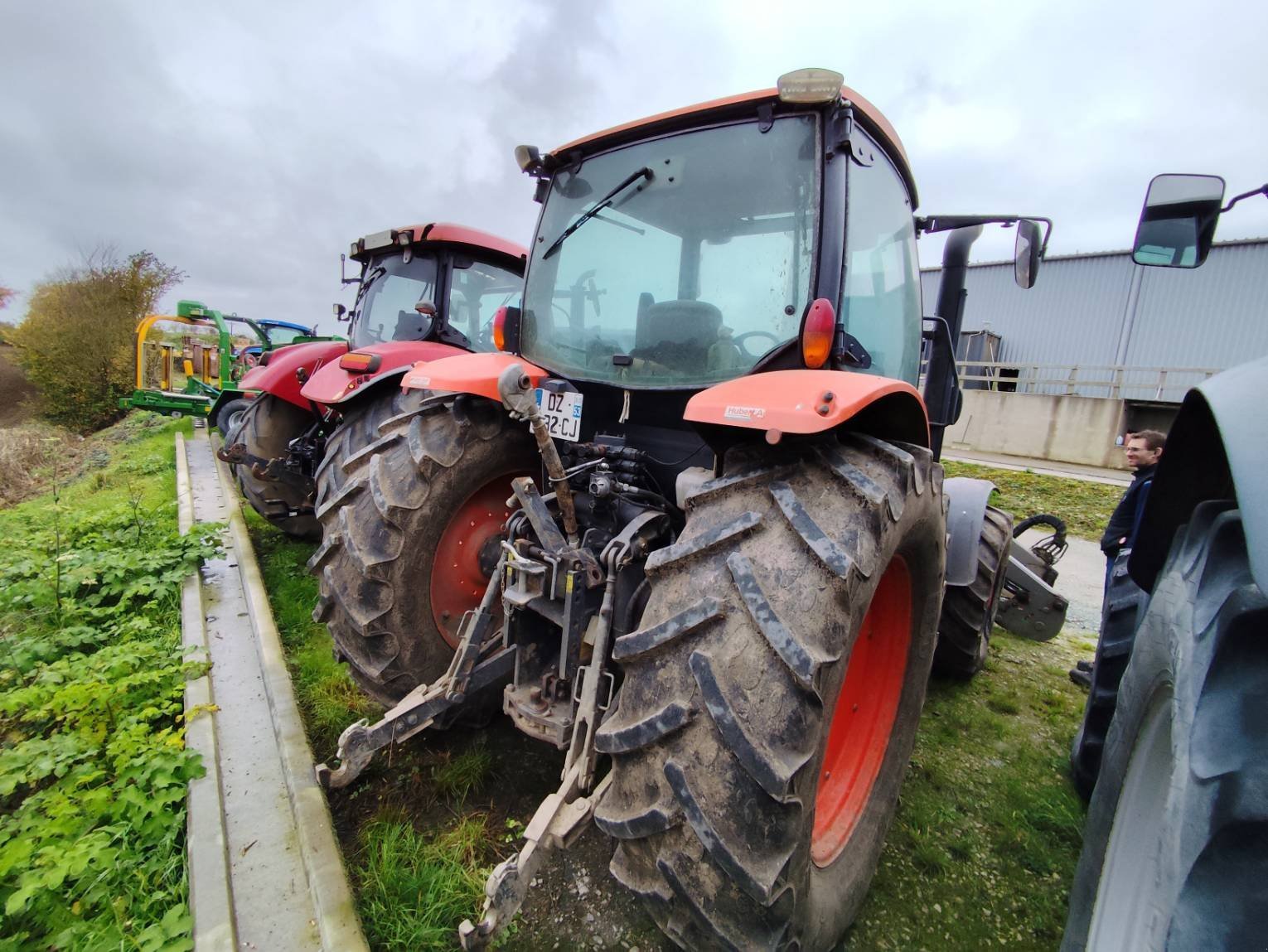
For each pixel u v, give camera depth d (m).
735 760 1.16
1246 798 0.80
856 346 1.82
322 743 2.33
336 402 3.10
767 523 1.34
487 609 1.96
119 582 3.41
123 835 1.75
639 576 1.79
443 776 2.12
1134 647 1.40
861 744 1.89
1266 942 0.75
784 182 1.79
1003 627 3.51
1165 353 15.88
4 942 1.49
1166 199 1.94
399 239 4.51
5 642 2.76
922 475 1.58
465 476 2.27
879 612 1.89
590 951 1.60
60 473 9.31
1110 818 1.36
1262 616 0.91
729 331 1.86
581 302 2.20
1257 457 0.93
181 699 2.46
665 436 2.03
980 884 1.91
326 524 2.29
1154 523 1.50
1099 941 1.26
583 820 1.50
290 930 1.56
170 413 11.69
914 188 2.40
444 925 1.64
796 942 1.29
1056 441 11.90
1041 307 17.50
